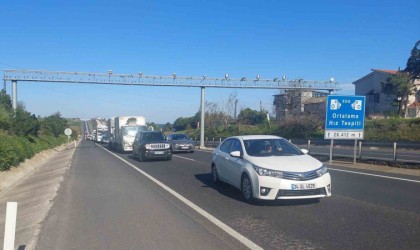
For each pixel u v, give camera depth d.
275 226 7.90
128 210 9.79
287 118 50.00
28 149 26.38
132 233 7.69
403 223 8.02
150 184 14.19
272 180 9.26
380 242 6.75
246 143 11.21
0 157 19.14
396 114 48.00
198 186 13.41
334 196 10.98
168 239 7.21
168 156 24.62
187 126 91.56
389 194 11.31
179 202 10.62
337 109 19.34
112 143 43.88
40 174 21.14
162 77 47.41
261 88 49.19
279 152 10.75
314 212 9.06
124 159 27.39
